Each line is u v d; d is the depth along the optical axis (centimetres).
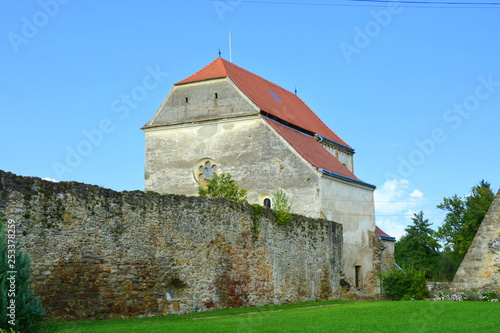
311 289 3931
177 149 5069
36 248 2323
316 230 4075
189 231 3000
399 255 8556
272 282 3534
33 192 2341
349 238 4816
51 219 2392
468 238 6738
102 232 2588
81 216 2508
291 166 4672
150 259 2783
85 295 2488
